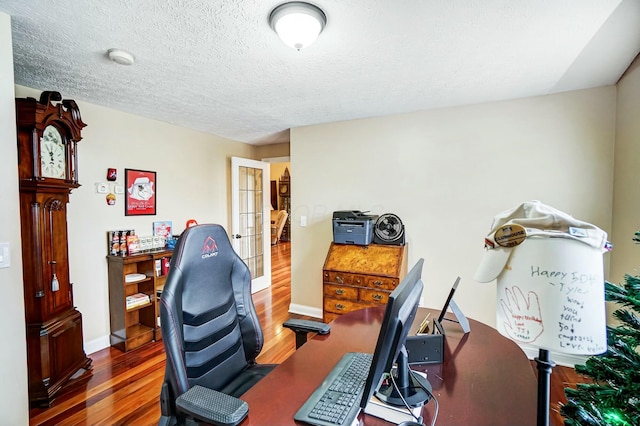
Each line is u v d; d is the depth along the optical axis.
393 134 3.11
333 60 1.91
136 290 3.04
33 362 1.98
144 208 3.22
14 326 1.54
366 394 0.79
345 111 3.00
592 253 0.62
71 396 2.07
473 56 1.86
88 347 2.71
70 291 2.32
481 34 1.62
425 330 1.37
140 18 1.47
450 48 1.76
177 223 3.61
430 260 2.98
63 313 2.23
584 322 0.61
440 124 2.91
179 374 1.14
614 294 0.87
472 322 1.65
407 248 3.06
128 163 3.07
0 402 1.48
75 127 2.30
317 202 3.53
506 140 2.67
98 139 2.81
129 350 2.77
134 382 2.25
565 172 2.49
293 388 1.05
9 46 1.48
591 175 2.41
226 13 1.42
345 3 1.36
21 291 1.57
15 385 1.54
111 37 1.64
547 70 2.06
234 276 1.55
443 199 2.92
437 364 1.21
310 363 1.22
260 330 1.58
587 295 0.61
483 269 0.72
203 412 0.87
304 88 2.38
